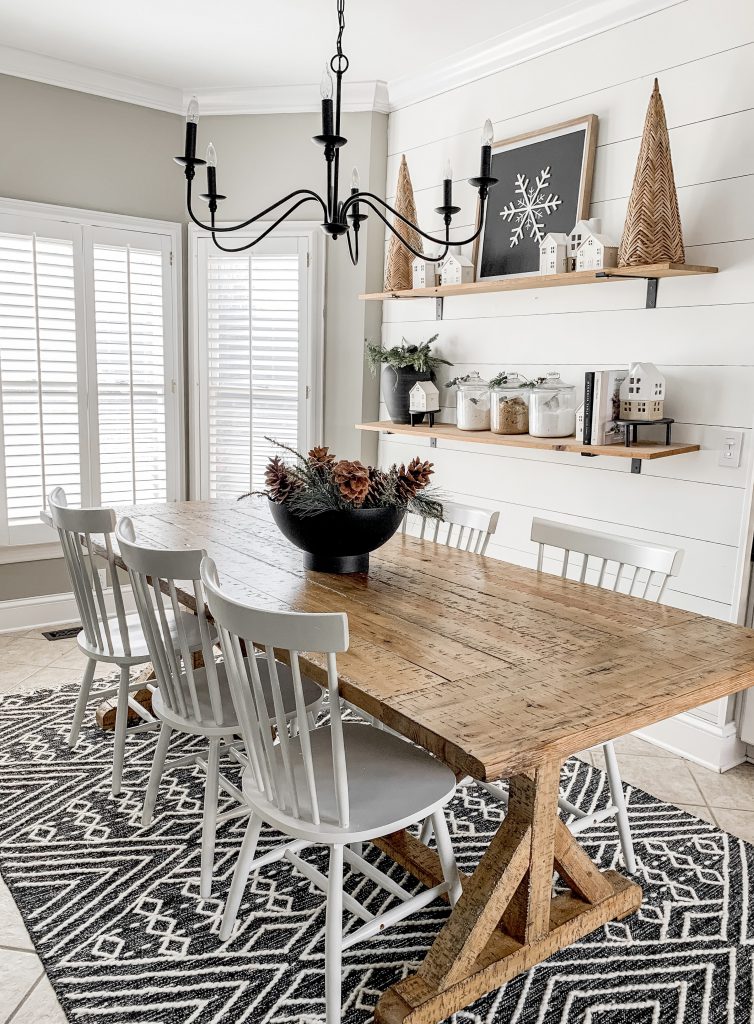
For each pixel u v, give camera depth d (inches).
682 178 107.0
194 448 171.3
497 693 59.2
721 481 105.3
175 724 79.1
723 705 105.9
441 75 141.3
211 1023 62.6
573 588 87.7
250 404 168.1
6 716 116.3
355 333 161.2
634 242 102.7
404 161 145.1
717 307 104.1
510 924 68.2
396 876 81.7
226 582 85.4
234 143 161.3
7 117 141.8
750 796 100.0
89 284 153.9
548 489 129.5
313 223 159.6
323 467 88.3
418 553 102.5
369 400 163.6
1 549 151.2
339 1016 60.5
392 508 86.7
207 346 167.5
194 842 86.9
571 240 115.4
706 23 102.3
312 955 70.4
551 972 68.7
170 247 163.6
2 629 153.3
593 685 60.9
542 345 129.3
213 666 75.7
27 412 149.9
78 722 106.5
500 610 79.1
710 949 71.8
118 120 154.1
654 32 108.7
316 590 84.0
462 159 141.0
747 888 80.9
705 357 105.9
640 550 84.7
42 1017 62.7
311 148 157.8
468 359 143.9
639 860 85.4
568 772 105.1
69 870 81.5
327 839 60.0
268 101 157.4
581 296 122.1
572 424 121.4
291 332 163.9
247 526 112.0
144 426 165.3
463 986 63.0
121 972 67.8
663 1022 63.5
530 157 126.7
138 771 101.6
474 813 94.3
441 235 147.3
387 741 76.2
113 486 162.9
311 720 90.4
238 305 165.2
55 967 68.2
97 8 120.9
